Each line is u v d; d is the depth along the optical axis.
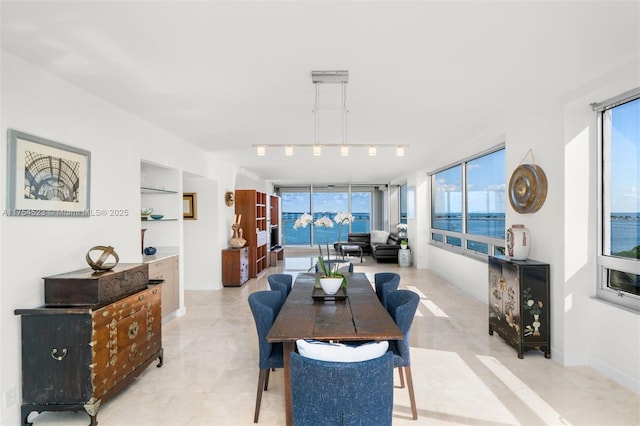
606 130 3.07
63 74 2.62
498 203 5.01
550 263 3.31
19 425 2.30
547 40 2.15
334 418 1.63
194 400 2.65
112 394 2.51
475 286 5.55
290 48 2.25
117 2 1.75
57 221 2.65
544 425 2.28
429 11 1.84
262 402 2.62
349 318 2.36
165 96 3.14
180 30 2.02
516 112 3.66
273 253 9.16
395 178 10.61
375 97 3.19
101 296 2.41
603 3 1.77
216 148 5.62
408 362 2.41
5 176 2.24
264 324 2.44
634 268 2.76
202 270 6.43
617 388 2.74
